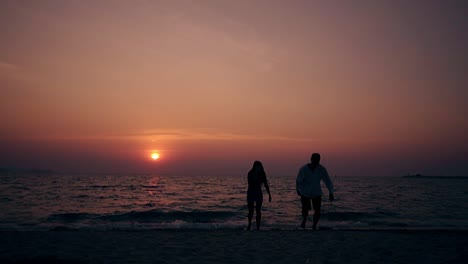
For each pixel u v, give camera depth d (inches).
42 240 282.0
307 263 209.8
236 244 272.1
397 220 540.1
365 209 719.7
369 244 272.8
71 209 680.4
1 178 2886.3
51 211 633.6
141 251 242.4
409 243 279.7
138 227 418.3
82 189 1443.2
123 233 331.0
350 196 1195.9
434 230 390.6
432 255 234.5
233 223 475.8
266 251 245.0
